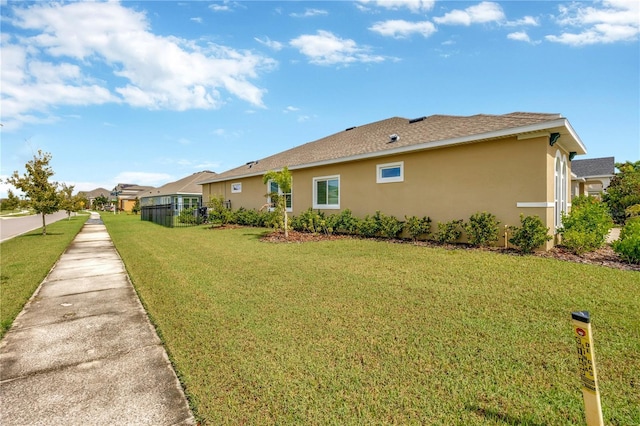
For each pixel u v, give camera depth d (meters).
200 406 2.26
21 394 2.43
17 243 11.90
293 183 14.98
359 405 2.23
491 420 2.08
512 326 3.48
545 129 7.27
